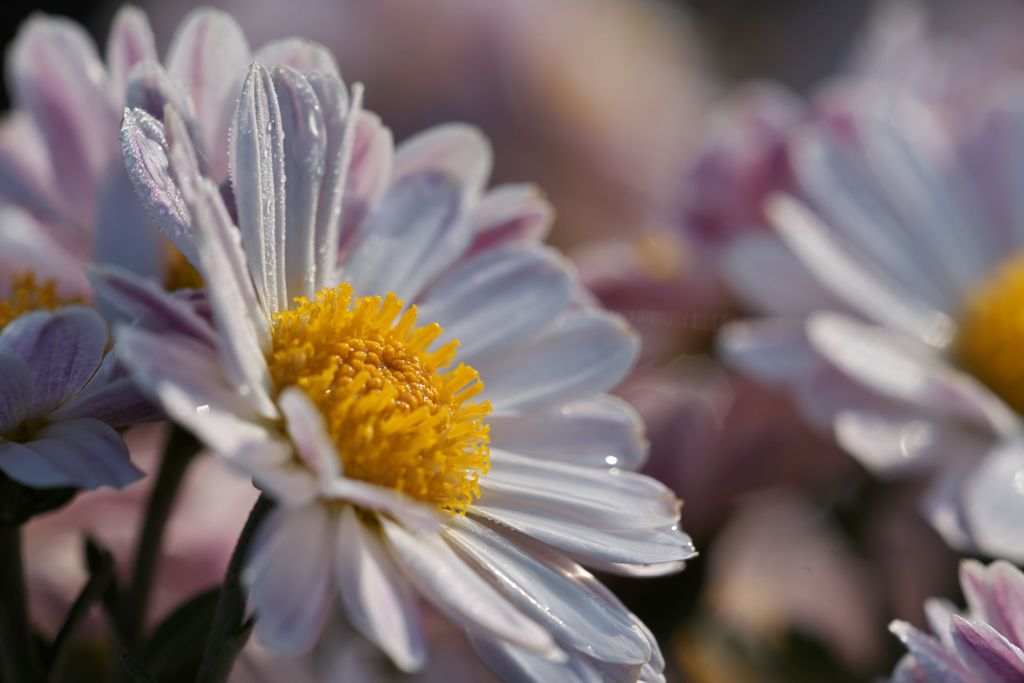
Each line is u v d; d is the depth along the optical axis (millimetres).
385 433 234
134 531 289
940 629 238
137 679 224
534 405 249
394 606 218
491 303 253
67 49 268
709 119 439
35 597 283
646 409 306
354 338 237
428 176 257
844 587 326
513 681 224
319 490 218
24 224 277
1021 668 224
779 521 329
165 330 218
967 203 343
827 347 308
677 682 298
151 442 296
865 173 340
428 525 218
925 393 308
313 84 237
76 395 227
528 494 240
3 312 254
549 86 427
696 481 302
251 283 231
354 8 437
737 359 314
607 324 253
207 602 244
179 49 243
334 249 240
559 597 231
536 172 421
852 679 305
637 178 424
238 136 228
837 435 304
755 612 316
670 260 333
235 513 289
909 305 333
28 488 233
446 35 432
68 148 267
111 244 260
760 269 328
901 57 394
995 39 460
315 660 288
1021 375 329
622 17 461
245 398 220
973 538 292
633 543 236
